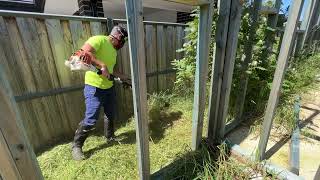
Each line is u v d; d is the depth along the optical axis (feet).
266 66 9.88
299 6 4.74
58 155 7.80
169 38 12.18
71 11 18.98
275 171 6.34
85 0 13.21
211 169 6.43
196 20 9.27
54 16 7.54
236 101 9.48
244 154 7.13
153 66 11.79
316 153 7.45
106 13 24.03
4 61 6.84
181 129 9.65
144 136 5.20
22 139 3.20
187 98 12.54
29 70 7.46
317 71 17.60
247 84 9.62
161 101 11.75
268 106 6.12
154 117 10.56
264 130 6.40
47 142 8.63
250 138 8.51
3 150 2.99
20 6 14.26
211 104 7.63
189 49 9.93
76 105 9.12
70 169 7.16
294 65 16.25
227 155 7.21
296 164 6.79
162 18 27.40
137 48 4.25
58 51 8.00
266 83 9.80
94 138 9.02
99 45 7.13
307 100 12.10
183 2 4.96
